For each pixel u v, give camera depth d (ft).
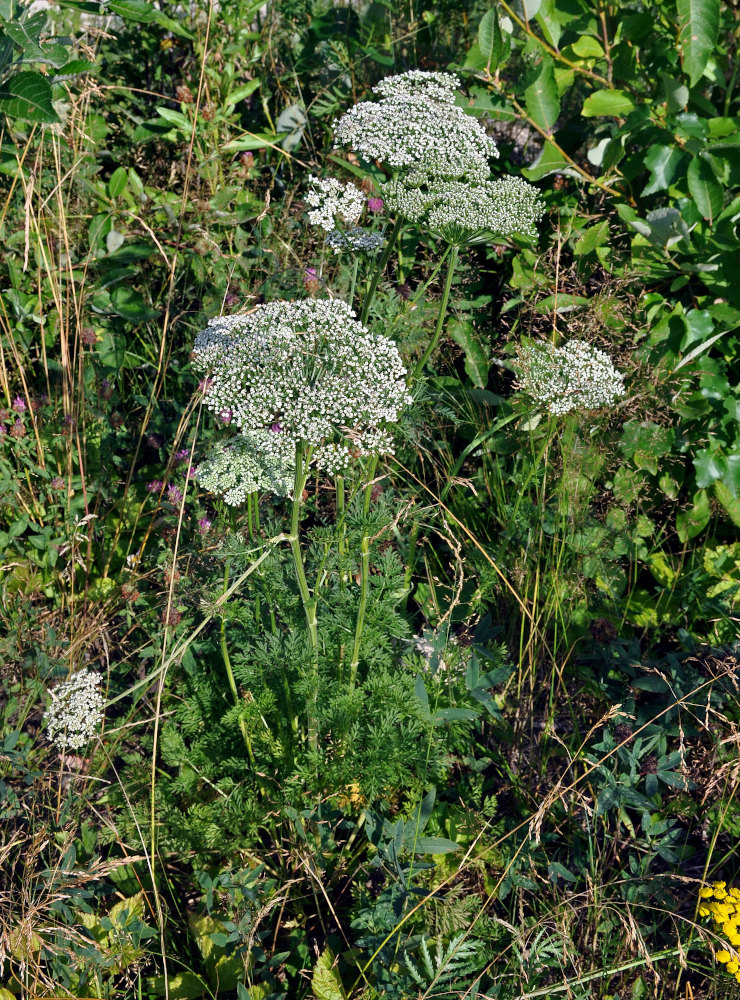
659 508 11.09
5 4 8.52
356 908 7.45
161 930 6.79
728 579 10.04
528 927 7.22
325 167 12.77
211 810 7.77
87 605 9.36
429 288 11.41
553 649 9.68
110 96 13.08
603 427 10.06
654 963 7.23
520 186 8.07
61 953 6.52
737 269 10.23
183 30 12.11
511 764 8.85
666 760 7.33
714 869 7.64
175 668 8.79
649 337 10.38
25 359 10.98
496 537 10.76
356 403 6.33
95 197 11.63
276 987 7.11
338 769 7.71
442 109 8.07
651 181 10.27
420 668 8.33
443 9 13.57
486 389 11.39
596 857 7.82
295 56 14.10
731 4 10.57
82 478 9.71
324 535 8.14
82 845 7.75
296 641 7.84
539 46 10.46
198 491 9.69
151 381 11.90
